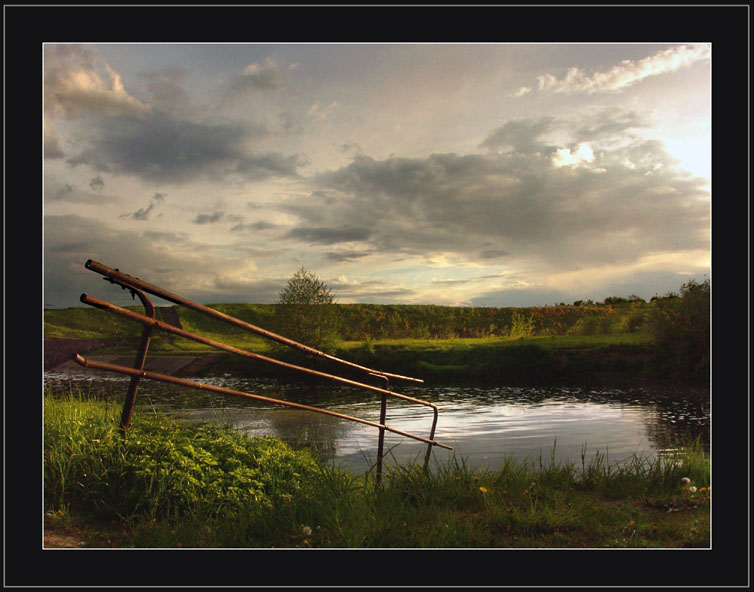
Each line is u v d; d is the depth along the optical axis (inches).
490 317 2306.8
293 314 1267.2
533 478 236.1
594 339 1185.4
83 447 188.4
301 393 916.6
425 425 589.6
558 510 188.2
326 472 212.7
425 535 161.6
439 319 2317.9
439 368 1120.8
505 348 1141.1
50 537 149.4
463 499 204.8
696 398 783.7
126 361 1318.9
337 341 1299.2
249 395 175.0
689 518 183.0
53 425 205.2
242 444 227.9
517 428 567.2
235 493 181.2
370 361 1227.9
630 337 1162.0
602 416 646.5
